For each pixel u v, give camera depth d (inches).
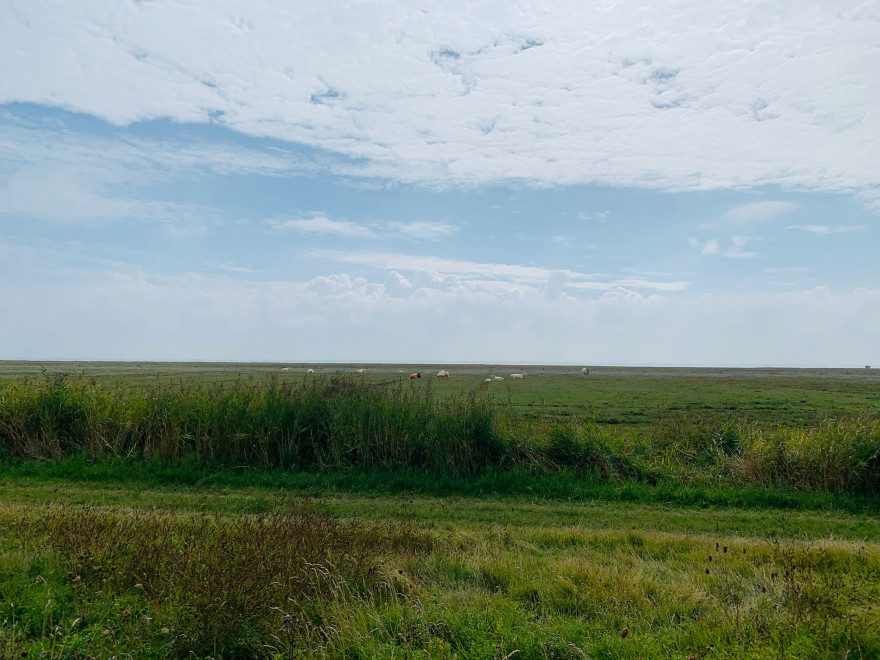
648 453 597.6
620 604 241.8
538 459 570.9
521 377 2694.4
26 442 596.4
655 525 424.5
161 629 205.6
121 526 310.0
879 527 429.1
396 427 577.9
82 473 544.4
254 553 248.7
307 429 595.5
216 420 584.7
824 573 271.6
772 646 197.9
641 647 197.3
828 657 191.0
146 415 608.1
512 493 519.2
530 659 196.2
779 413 1197.1
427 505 470.9
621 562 306.2
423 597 241.4
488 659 189.9
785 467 542.6
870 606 231.8
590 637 207.3
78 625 210.8
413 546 318.0
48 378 682.2
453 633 209.0
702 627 217.2
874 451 517.0
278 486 526.3
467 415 588.7
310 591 240.4
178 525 317.1
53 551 269.4
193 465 562.3
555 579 266.8
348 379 708.0
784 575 262.2
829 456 523.2
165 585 233.5
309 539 281.6
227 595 216.5
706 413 1179.3
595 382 2397.9
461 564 289.3
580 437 582.6
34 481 520.4
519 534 368.8
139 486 513.3
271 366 5007.4
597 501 499.5
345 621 212.5
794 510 480.4
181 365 4753.9
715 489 518.9
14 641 187.9
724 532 408.5
